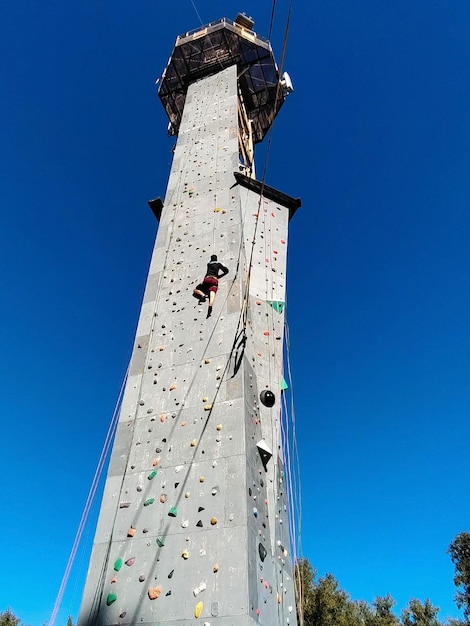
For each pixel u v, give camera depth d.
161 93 21.09
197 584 6.90
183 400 9.59
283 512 8.73
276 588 7.52
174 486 8.29
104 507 8.46
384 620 28.06
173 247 13.05
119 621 6.90
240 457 8.16
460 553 30.55
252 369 10.05
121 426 9.67
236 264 11.77
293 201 14.30
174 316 11.31
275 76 20.66
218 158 15.16
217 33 19.77
